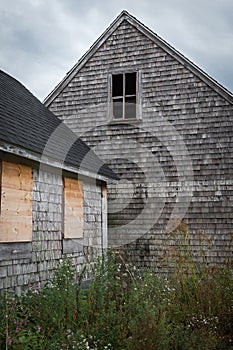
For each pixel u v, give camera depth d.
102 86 11.05
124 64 10.95
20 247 6.34
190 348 4.60
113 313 4.97
